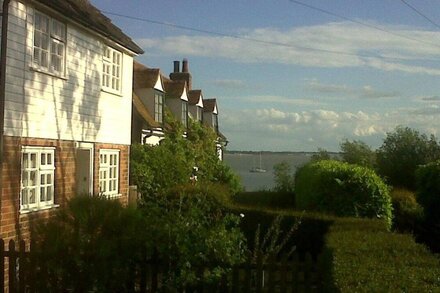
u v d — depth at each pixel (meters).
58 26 13.45
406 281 5.83
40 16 12.55
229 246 8.31
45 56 12.85
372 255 7.23
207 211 11.85
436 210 16.55
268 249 10.48
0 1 11.29
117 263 7.84
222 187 19.39
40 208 12.52
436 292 5.41
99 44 15.90
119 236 8.05
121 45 17.38
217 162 26.98
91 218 8.12
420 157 24.84
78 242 7.91
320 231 13.79
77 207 8.28
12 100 11.34
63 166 13.73
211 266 8.00
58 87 13.41
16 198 11.50
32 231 8.59
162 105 28.14
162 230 8.07
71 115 14.18
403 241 8.35
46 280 7.94
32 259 8.03
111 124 17.16
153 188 20.84
